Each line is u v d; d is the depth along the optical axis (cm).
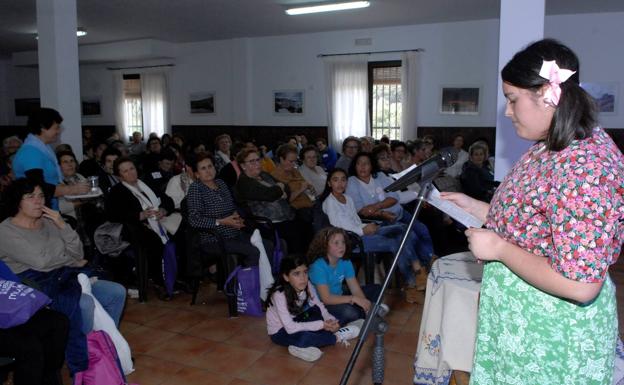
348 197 367
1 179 402
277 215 377
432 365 206
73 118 520
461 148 723
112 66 1104
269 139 952
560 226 98
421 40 816
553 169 102
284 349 272
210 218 329
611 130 718
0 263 205
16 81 1233
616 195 96
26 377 188
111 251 341
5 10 710
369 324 146
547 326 109
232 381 238
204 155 344
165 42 987
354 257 357
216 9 701
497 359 119
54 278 229
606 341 110
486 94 783
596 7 676
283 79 928
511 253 106
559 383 110
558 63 102
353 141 559
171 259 346
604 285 109
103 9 700
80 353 211
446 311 191
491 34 767
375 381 181
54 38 503
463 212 145
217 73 987
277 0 648
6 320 186
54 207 309
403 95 831
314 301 283
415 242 357
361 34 856
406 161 553
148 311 328
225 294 349
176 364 255
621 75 705
